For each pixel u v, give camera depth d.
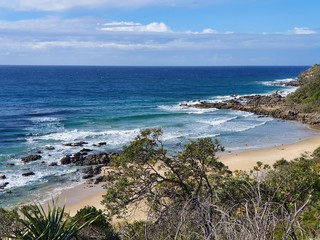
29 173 28.89
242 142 38.78
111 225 13.20
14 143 39.00
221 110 61.91
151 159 11.75
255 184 10.06
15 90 101.75
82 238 9.77
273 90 100.38
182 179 12.01
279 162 22.89
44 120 53.41
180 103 72.75
